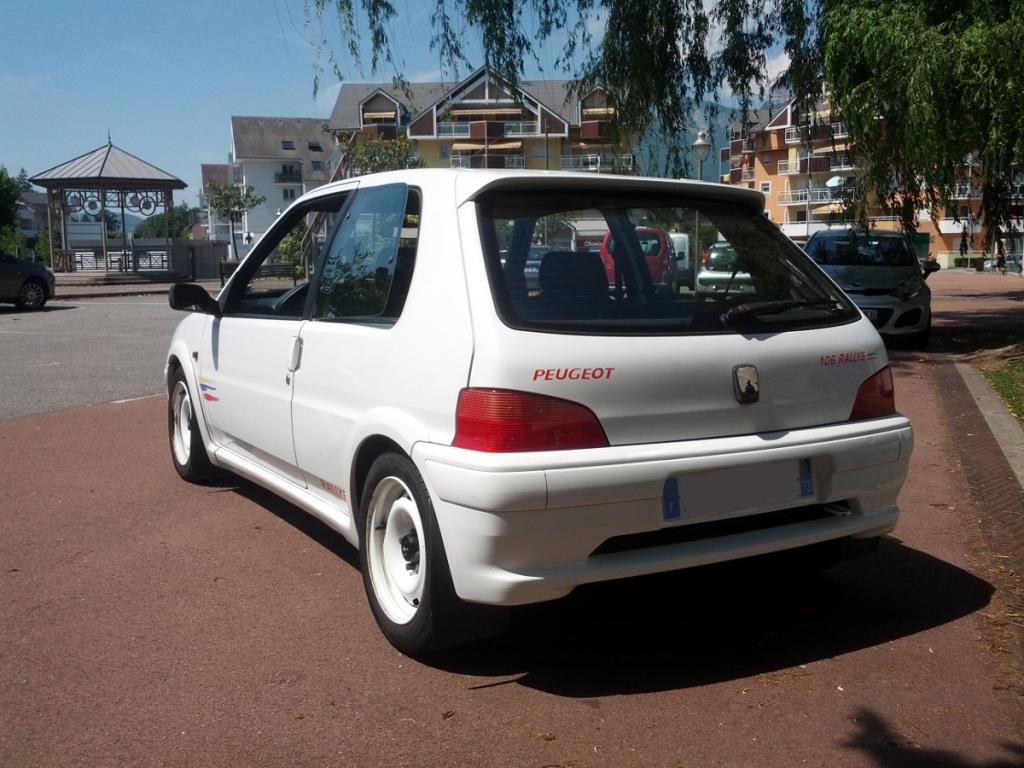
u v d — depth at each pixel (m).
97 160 37.97
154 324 18.64
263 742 3.28
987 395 9.80
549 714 3.47
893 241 15.42
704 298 3.93
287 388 4.80
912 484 6.57
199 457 6.40
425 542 3.67
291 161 98.94
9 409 9.41
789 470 3.80
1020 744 3.28
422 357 3.71
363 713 3.48
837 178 13.74
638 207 4.07
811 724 3.41
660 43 14.35
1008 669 3.84
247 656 3.94
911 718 3.45
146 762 3.15
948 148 10.95
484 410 3.39
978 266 51.41
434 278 3.80
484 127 44.66
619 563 3.51
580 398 3.44
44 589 4.69
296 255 5.43
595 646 4.06
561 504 3.35
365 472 4.22
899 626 4.27
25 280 22.23
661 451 3.52
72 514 5.92
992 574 4.90
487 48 13.59
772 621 4.34
